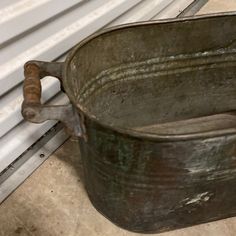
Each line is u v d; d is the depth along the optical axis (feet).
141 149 2.41
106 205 3.18
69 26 3.52
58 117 2.48
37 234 3.24
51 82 3.61
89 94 3.38
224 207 3.19
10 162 3.52
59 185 3.63
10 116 3.26
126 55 3.46
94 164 2.84
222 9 6.35
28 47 3.17
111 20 4.12
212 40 3.63
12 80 3.12
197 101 4.20
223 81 4.07
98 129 2.40
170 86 3.93
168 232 3.31
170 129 4.20
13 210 3.41
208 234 3.29
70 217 3.38
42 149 3.88
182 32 3.46
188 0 6.02
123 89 3.72
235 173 2.77
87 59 3.12
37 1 2.98
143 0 4.67
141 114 4.09
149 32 3.35
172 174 2.60
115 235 3.27
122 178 2.74
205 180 2.73
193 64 3.80
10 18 2.80
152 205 2.93
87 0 3.57
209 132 2.27
